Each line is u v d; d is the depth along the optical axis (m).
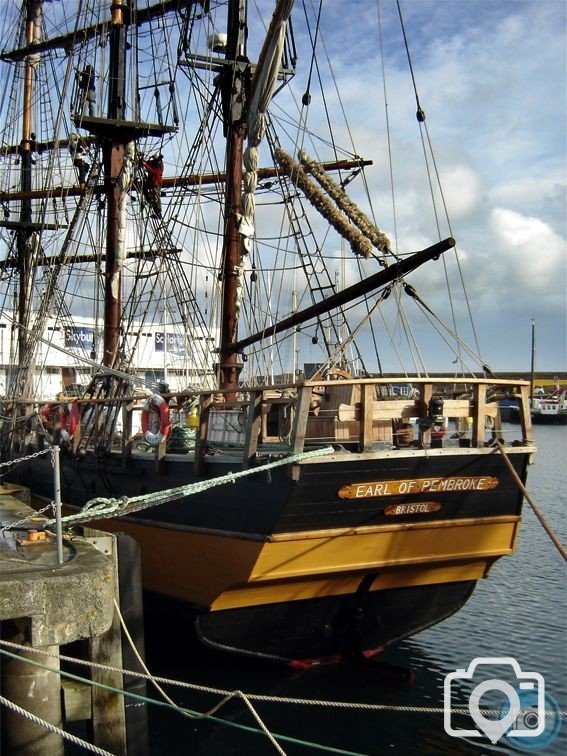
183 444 14.92
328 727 10.86
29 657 8.21
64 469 16.47
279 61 14.12
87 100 21.81
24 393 22.42
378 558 11.30
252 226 16.05
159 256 22.41
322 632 11.92
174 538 12.37
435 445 11.73
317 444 11.20
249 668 12.51
